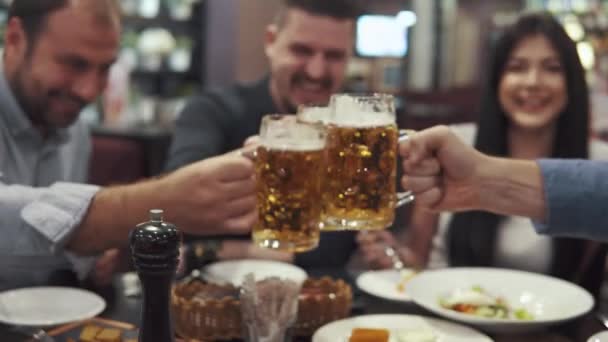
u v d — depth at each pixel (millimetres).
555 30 2240
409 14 5898
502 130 2365
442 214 2398
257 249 1994
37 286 1596
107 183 3939
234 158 1332
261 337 1186
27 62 1913
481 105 2385
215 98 2602
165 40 6074
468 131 2605
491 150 2369
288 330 1211
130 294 1543
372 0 6734
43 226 1392
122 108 4945
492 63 2320
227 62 6074
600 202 1328
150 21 6105
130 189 1407
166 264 919
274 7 6188
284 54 2434
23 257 1671
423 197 1408
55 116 1976
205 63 6219
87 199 1409
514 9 6273
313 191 1062
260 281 1223
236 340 1289
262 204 1073
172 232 930
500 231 2266
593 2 5219
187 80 6297
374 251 1955
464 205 1428
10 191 1455
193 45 6246
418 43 5836
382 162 1130
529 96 2248
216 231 1383
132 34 6047
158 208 1357
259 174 1075
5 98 1959
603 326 1424
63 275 1672
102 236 1417
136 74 6129
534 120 2270
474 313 1485
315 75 2412
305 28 2383
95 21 1893
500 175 1384
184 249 1801
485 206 1410
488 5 6312
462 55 5883
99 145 3979
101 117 4887
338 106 1131
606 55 4930
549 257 2211
